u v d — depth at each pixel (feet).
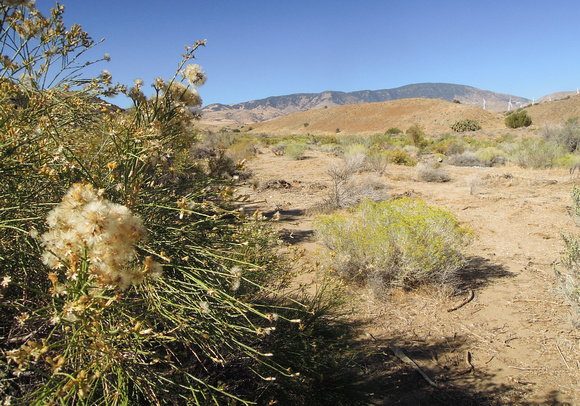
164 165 5.85
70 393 3.66
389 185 46.39
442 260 17.72
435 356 13.01
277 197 39.91
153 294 5.09
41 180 5.76
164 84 5.86
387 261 17.35
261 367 6.95
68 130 7.23
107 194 5.32
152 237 5.40
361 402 8.57
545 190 42.32
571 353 13.12
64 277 5.01
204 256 5.56
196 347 7.13
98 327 4.14
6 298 5.40
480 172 59.00
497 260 22.50
